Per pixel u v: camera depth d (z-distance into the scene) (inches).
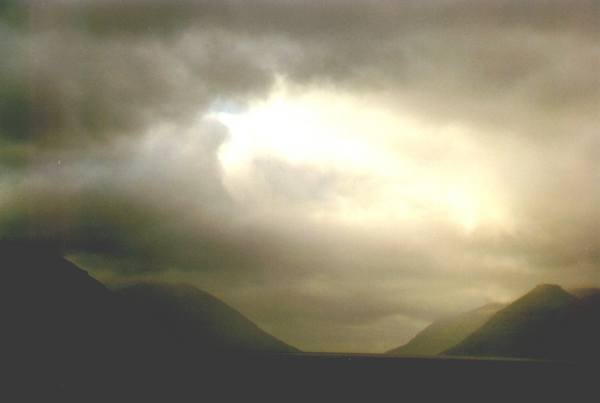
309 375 3587.6
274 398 2079.2
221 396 2079.2
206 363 4800.7
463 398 2260.1
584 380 3422.7
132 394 2026.3
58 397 1860.2
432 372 4379.9
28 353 3868.1
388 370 4571.9
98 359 4128.9
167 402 1844.2
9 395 1831.9
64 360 3619.6
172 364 4343.0
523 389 2689.5
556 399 2303.2
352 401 2090.3
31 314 5280.5
